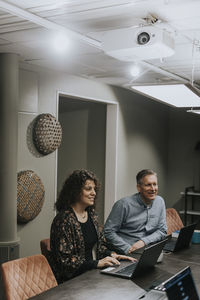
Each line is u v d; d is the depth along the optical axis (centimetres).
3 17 261
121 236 319
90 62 396
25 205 390
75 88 469
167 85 255
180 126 720
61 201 254
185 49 332
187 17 254
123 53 244
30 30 288
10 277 210
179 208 721
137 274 226
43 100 423
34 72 411
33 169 411
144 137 637
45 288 224
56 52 356
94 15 255
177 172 723
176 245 289
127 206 317
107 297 193
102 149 559
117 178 557
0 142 357
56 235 238
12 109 360
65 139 586
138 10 245
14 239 365
